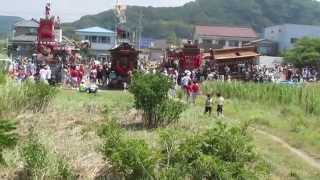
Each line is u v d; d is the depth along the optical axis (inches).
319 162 743.7
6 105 901.8
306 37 3863.2
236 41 4933.6
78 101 1096.2
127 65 1695.4
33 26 3629.4
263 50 4756.4
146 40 4837.6
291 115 1187.9
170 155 555.2
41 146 593.0
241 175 534.3
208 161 531.8
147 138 710.5
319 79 2576.3
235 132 593.9
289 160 736.3
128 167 532.7
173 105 884.6
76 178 556.4
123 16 3331.7
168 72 1915.6
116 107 1012.5
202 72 2068.2
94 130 759.1
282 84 1601.9
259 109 1275.8
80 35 4094.5
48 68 1525.6
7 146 539.8
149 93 863.1
